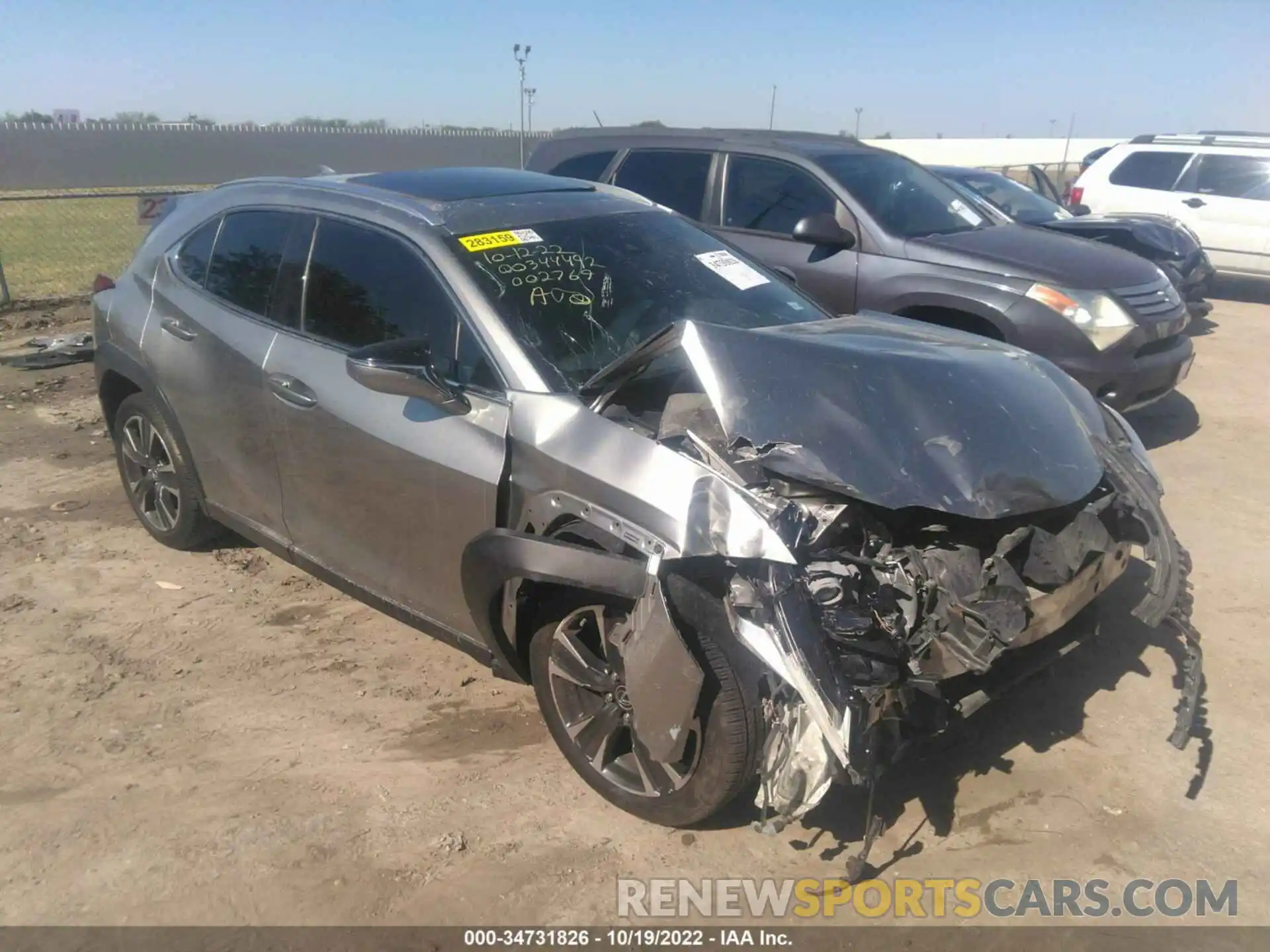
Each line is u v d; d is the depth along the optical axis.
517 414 3.34
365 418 3.70
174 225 4.88
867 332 3.91
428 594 3.72
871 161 7.38
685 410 3.29
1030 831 3.21
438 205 3.97
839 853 3.12
